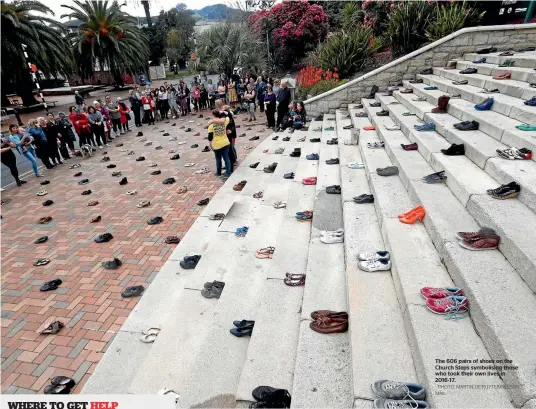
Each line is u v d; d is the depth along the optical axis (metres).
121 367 3.55
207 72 22.41
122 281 5.16
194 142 12.64
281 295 3.74
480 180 3.89
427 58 10.19
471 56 9.28
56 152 11.08
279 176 7.22
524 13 11.05
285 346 3.10
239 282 4.30
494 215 3.14
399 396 2.13
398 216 3.96
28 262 5.79
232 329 3.54
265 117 15.72
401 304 2.90
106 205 7.76
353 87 11.16
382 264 3.38
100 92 34.53
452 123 5.70
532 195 3.17
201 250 5.48
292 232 4.97
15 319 4.53
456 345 2.33
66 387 3.48
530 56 6.98
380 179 5.05
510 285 2.57
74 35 31.45
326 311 3.19
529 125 4.59
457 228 3.33
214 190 8.13
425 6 11.12
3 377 3.70
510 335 2.14
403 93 9.12
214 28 21.48
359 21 15.61
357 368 2.42
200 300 4.20
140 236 6.34
